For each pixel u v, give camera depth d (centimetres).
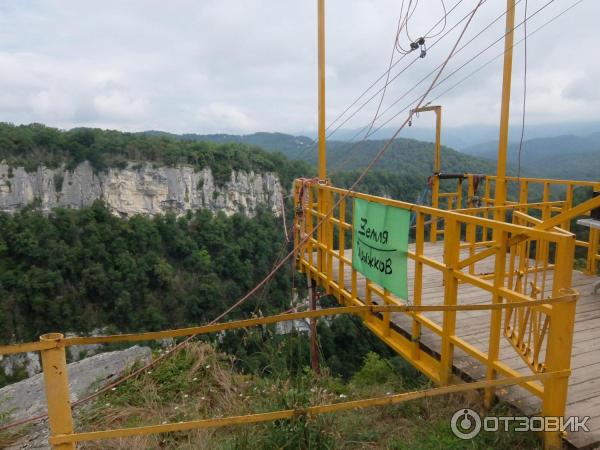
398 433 304
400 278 384
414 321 386
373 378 587
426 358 384
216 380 412
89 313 4878
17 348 187
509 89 566
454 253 328
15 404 399
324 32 631
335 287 546
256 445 267
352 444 287
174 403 384
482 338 392
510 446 270
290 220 3975
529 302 240
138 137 6381
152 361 444
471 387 241
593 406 284
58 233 5188
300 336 467
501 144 589
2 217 5072
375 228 421
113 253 5209
